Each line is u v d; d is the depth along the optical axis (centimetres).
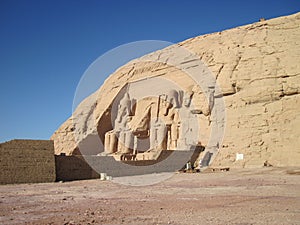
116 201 1565
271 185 2066
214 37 5238
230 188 1994
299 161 3378
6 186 2778
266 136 3772
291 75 3872
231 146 3972
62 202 1589
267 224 961
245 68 4294
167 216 1130
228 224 970
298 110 3672
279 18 4553
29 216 1218
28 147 3152
